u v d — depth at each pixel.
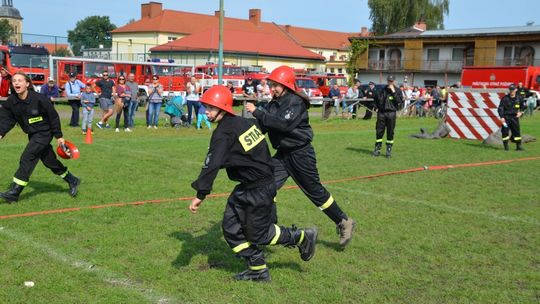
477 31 55.59
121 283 4.58
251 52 58.66
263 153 4.53
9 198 7.01
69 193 7.79
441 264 5.30
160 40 69.81
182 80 32.81
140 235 5.90
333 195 8.23
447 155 13.21
